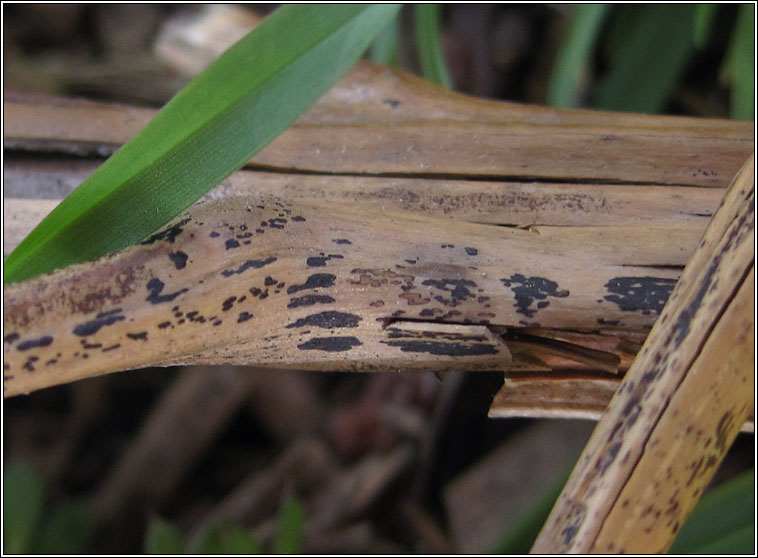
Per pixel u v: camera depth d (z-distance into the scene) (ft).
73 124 0.50
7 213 0.47
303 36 0.41
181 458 0.81
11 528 0.65
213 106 0.41
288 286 0.38
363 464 0.79
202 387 0.81
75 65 0.84
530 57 0.87
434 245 0.40
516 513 0.67
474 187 0.47
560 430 0.71
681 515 0.36
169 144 0.40
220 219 0.37
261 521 0.78
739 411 0.36
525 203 0.46
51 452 0.85
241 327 0.37
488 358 0.40
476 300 0.39
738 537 0.50
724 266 0.36
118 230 0.40
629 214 0.45
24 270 0.40
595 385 0.41
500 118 0.49
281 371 0.82
